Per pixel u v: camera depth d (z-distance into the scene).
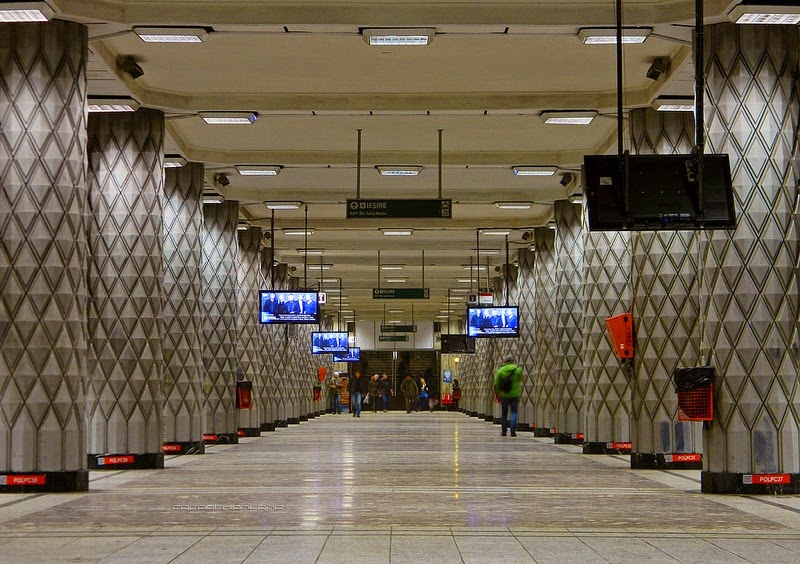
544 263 25.77
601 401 17.28
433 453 17.11
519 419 28.66
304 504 9.16
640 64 13.38
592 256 17.73
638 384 14.48
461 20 11.36
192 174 18.34
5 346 10.72
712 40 10.98
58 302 10.81
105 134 14.77
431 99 14.94
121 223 14.64
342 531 7.37
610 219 10.11
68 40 11.06
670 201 10.12
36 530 7.46
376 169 18.89
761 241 10.70
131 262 14.60
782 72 10.84
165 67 13.45
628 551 6.49
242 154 18.50
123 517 8.25
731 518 8.30
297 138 17.42
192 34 11.45
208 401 21.34
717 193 10.16
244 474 12.76
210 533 7.27
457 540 6.93
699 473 13.44
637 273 14.66
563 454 17.19
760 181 10.74
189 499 9.68
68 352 10.82
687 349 14.42
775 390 10.58
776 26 10.86
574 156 18.58
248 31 11.56
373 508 8.85
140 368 14.48
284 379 30.02
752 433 10.54
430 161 18.62
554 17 11.34
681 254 14.52
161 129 14.89
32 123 10.93
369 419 40.12
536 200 22.33
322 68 13.56
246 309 25.41
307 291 25.48
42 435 10.66
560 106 14.88
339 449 18.41
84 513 8.59
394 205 16.75
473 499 9.65
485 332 28.27
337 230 27.58
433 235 28.83
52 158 10.91
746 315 10.66
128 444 14.30
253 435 24.39
